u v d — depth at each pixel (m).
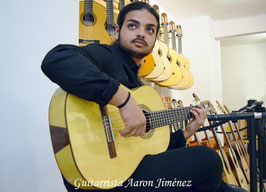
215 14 4.07
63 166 0.74
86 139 0.75
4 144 1.32
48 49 1.60
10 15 1.40
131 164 0.86
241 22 4.25
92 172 0.74
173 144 1.22
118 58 1.01
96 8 1.85
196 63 4.06
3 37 1.36
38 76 1.53
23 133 1.42
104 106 0.80
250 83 6.11
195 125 1.29
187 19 4.20
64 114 0.73
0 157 1.30
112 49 1.01
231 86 6.26
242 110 1.59
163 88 3.52
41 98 1.54
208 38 4.04
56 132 0.74
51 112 0.76
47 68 0.70
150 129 1.07
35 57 1.52
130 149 0.89
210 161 0.84
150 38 1.10
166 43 2.99
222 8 3.83
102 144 0.78
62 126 0.73
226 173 2.11
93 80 0.70
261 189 1.37
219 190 0.93
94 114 0.79
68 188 0.86
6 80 1.35
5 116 1.34
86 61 0.72
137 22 1.07
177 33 3.40
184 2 3.62
